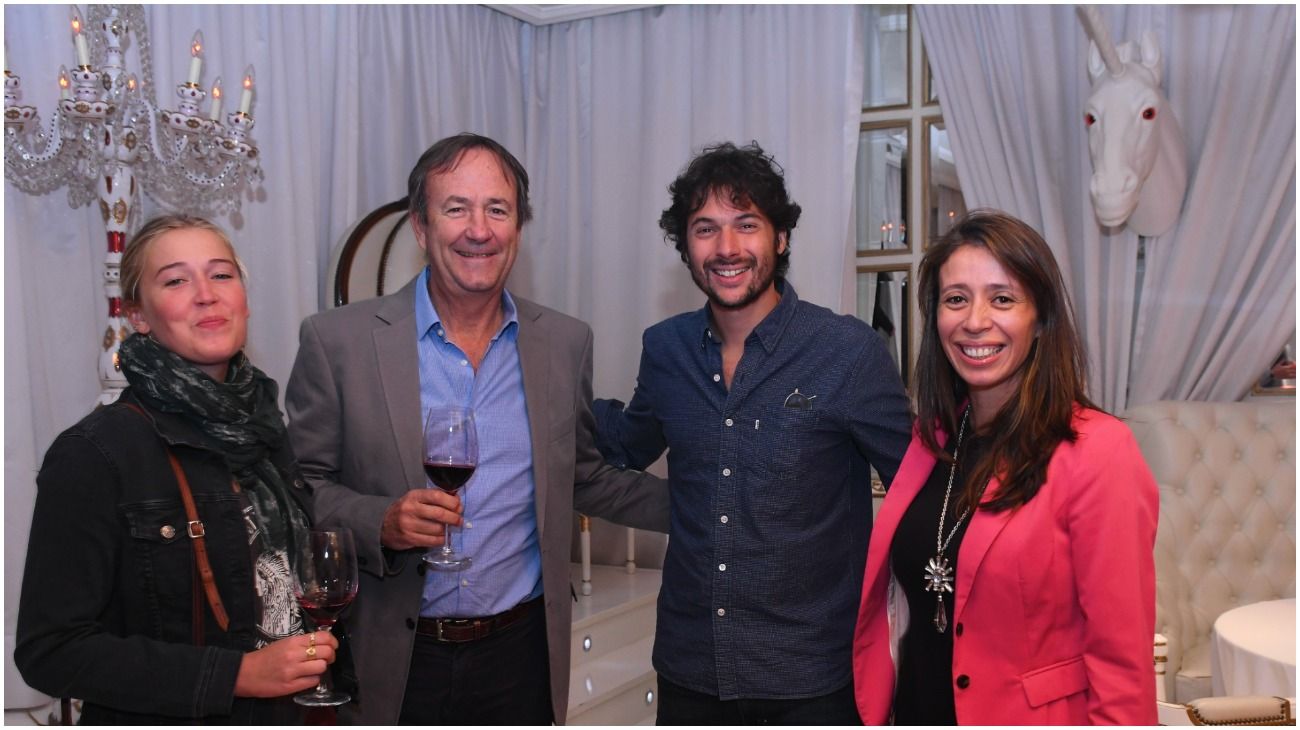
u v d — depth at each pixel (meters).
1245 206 3.11
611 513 2.13
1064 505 1.43
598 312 3.89
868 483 1.88
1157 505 1.43
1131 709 1.35
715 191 1.75
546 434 1.91
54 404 2.54
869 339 1.79
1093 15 2.92
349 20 3.31
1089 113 3.02
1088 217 3.22
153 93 2.63
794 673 1.71
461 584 1.82
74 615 1.26
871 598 1.63
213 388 1.40
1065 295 1.51
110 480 1.29
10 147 2.26
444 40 3.66
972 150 3.32
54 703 2.39
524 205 1.91
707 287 1.78
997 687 1.46
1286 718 1.85
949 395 1.63
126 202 2.36
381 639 1.78
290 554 1.45
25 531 2.38
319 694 1.46
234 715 1.33
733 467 1.76
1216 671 2.39
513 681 1.87
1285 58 3.04
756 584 1.72
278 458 1.56
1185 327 3.16
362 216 3.46
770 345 1.78
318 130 3.23
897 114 3.59
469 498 1.84
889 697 1.64
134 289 1.42
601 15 3.88
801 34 3.55
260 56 3.02
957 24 3.32
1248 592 3.03
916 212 3.57
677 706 1.81
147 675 1.26
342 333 1.87
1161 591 2.98
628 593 3.53
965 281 1.50
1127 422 3.20
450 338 1.91
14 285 2.38
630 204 3.85
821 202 3.53
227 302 1.42
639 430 2.06
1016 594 1.44
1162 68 3.12
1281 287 3.08
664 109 3.74
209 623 1.34
